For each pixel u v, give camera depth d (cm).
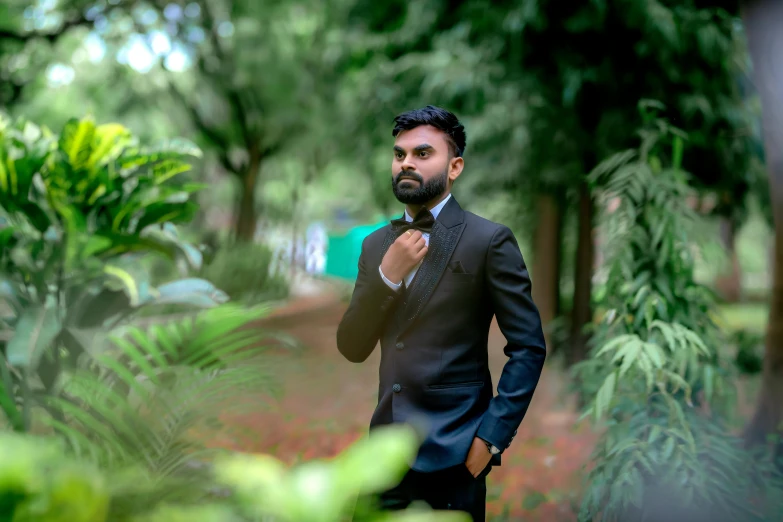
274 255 1612
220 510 99
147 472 181
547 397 718
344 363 977
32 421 280
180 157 336
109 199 323
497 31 742
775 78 428
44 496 83
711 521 286
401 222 243
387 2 1034
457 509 226
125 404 217
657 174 356
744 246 2716
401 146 236
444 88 802
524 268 235
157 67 1805
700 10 687
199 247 343
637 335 316
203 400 231
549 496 448
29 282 317
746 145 729
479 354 237
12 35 1334
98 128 316
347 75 1147
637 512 293
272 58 1748
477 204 1009
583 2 665
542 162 787
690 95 689
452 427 226
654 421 304
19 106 1524
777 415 402
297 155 2128
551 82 739
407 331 234
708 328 332
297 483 88
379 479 86
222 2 1666
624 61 704
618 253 328
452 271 232
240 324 247
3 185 307
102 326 313
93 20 1402
